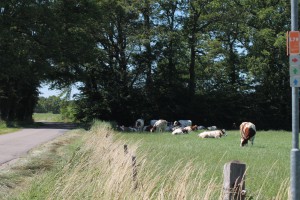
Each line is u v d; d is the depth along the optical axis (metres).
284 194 7.76
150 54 57.34
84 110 56.16
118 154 11.65
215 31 62.03
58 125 48.19
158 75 58.94
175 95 58.22
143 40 55.12
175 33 56.84
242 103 58.72
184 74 62.31
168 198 7.69
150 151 18.06
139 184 8.52
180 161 12.69
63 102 68.56
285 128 57.59
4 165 14.78
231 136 34.94
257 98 58.19
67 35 45.81
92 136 22.92
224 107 58.97
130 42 55.91
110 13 55.16
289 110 57.31
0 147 21.09
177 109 57.91
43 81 53.59
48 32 42.84
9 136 29.27
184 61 62.47
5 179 11.70
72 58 47.47
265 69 55.69
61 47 45.47
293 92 5.20
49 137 28.09
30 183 10.71
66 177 10.10
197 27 60.94
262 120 58.12
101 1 54.75
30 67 43.53
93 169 10.93
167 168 11.91
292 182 5.25
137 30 57.19
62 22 46.09
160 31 57.06
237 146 24.06
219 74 64.06
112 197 8.15
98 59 53.66
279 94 57.44
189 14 60.56
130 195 8.03
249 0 58.28
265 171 12.73
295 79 5.18
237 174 5.84
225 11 58.72
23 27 43.72
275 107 57.88
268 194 9.03
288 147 23.47
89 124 42.44
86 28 50.59
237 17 58.16
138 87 58.09
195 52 62.22
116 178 8.64
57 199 8.59
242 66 60.00
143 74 58.78
